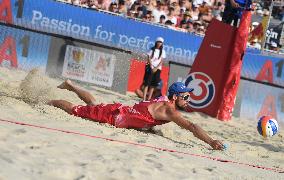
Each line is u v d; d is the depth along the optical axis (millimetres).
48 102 12953
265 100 25188
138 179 7461
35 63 22469
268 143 16406
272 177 9766
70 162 7574
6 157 7059
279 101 25391
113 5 25344
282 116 25344
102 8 25656
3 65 21922
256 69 25109
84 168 7406
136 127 12531
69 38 22938
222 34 21812
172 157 9539
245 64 24953
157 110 12320
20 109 11531
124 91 23406
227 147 12133
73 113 12617
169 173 8164
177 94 12625
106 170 7555
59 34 22859
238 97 24703
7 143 7855
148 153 9336
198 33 26031
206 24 28609
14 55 22141
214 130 17719
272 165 11797
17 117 10484
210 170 9039
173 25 26844
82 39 23141
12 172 6477
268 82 25219
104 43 23484
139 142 10594
